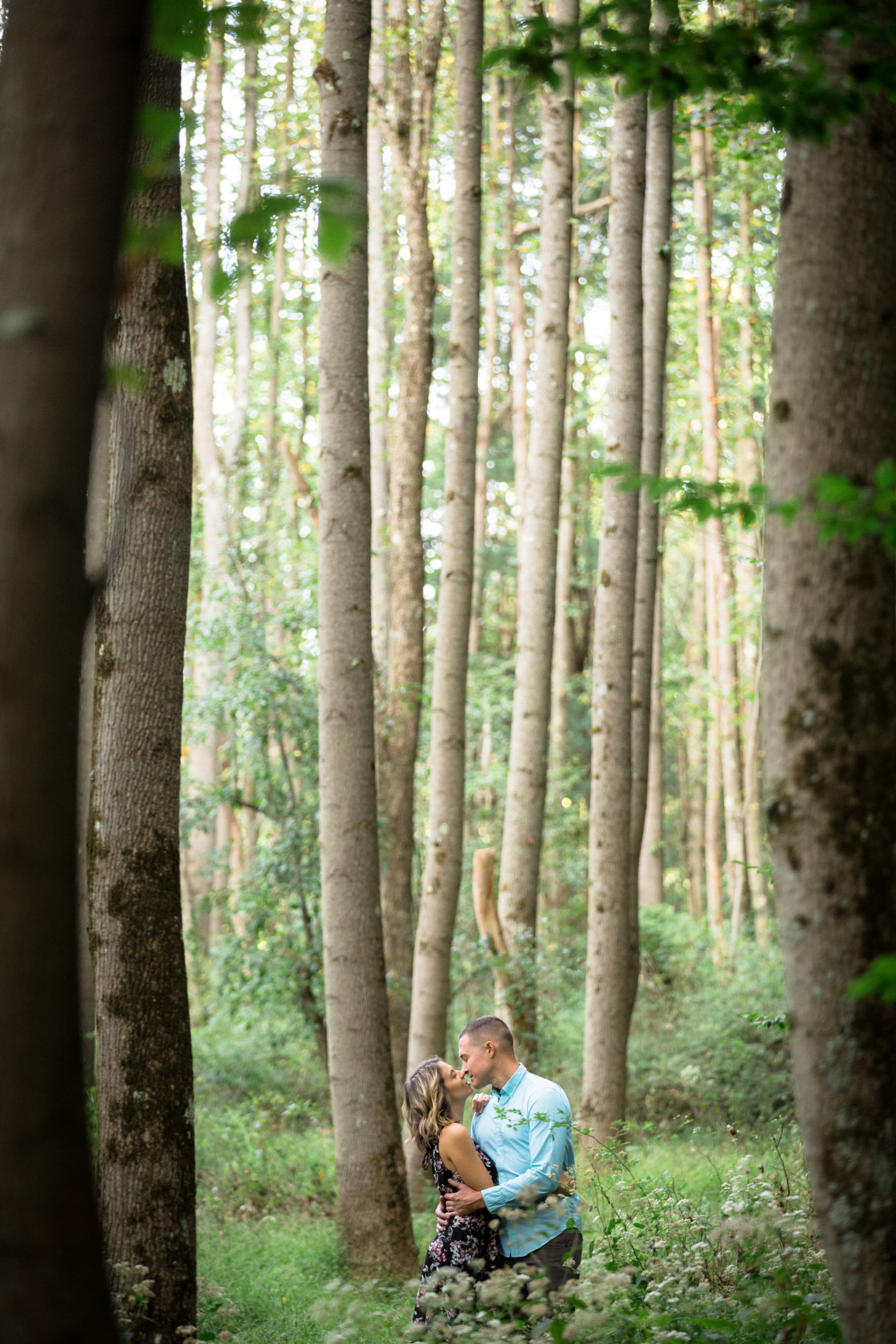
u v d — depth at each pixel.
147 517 4.64
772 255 15.32
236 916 12.94
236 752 13.42
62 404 1.94
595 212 17.44
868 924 2.56
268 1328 5.66
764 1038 11.86
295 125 17.53
